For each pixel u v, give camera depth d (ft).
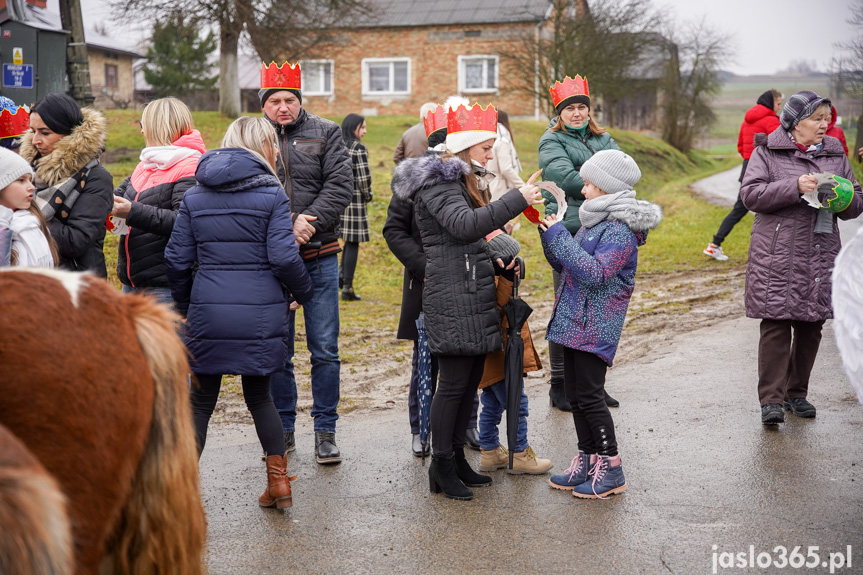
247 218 12.47
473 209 12.88
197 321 12.44
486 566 11.02
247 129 12.87
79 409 6.57
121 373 7.06
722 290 32.04
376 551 11.53
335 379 15.40
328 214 15.26
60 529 5.12
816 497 12.99
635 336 25.27
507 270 13.87
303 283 12.87
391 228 14.83
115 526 7.53
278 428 13.00
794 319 16.28
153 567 7.54
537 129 89.30
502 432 17.10
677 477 14.01
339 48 107.04
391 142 68.90
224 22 70.33
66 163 12.58
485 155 13.66
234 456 15.76
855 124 96.84
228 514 12.90
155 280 14.14
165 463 7.63
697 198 65.51
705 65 122.01
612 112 124.88
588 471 13.82
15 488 4.92
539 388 20.43
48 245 10.64
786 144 16.63
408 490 13.91
